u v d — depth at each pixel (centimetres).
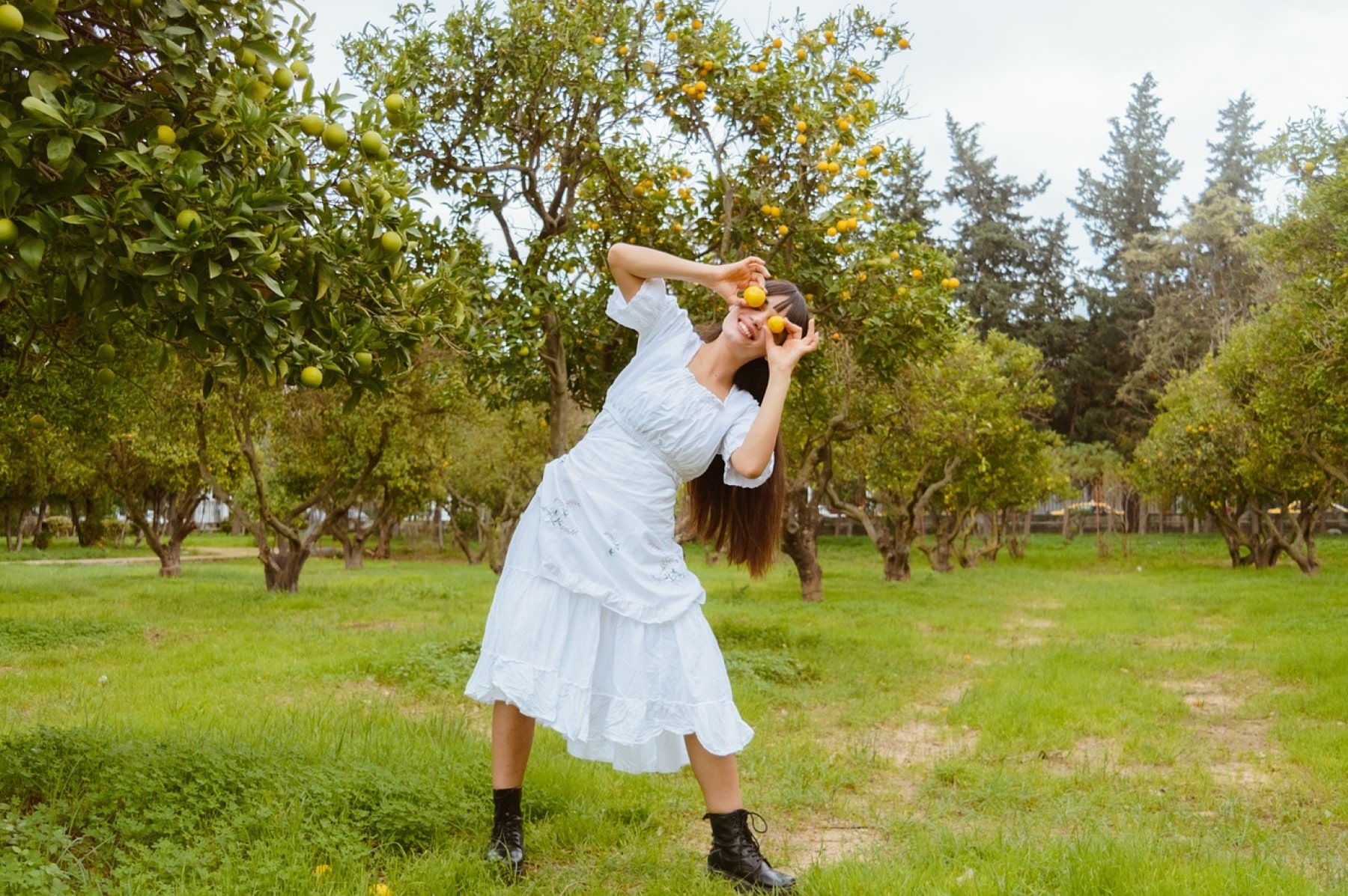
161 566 2317
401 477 2125
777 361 304
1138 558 3306
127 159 258
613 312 323
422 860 307
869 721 671
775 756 524
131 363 1127
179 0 286
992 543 3150
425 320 346
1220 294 4478
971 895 295
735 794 306
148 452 1933
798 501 1620
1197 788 492
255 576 2417
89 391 1217
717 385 314
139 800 339
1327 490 2330
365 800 351
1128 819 413
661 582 301
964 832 379
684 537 645
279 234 289
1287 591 1797
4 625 1110
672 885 299
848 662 948
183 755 385
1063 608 1625
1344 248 1194
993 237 4856
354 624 1285
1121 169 5238
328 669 827
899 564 2275
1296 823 426
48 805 336
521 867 308
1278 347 1667
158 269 265
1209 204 5044
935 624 1348
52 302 354
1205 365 2511
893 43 822
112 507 4244
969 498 2488
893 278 848
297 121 310
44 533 3941
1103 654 1003
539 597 295
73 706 640
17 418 1180
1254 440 2234
